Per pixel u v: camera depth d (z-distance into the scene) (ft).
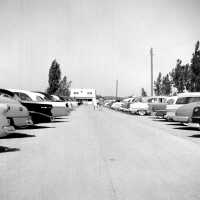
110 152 27.07
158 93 199.72
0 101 31.09
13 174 19.10
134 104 98.37
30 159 23.65
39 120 47.44
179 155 25.84
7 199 14.47
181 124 58.90
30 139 35.14
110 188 16.24
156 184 17.03
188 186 16.66
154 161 23.26
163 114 66.54
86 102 323.57
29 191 15.69
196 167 21.31
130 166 21.50
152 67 133.80
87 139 35.68
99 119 74.43
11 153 26.16
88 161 23.07
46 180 17.76
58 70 192.34
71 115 93.86
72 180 17.79
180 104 57.00
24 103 46.62
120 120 71.46
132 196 14.92
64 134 40.45
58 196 14.90
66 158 24.14
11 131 27.09
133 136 39.14
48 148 28.89
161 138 37.17
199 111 38.99
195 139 36.35
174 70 151.43
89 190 15.88
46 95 71.36
